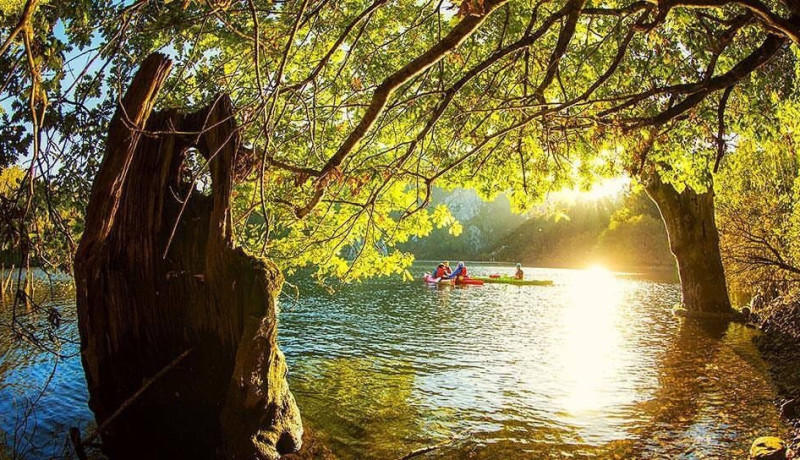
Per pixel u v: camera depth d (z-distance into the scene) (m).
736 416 8.98
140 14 4.91
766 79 6.94
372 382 11.60
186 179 7.82
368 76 7.75
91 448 7.62
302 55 7.23
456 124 6.91
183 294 7.36
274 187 9.16
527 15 7.32
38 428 8.64
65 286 7.55
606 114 5.51
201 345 7.27
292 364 13.35
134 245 7.17
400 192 9.20
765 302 19.86
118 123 6.04
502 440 8.16
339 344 16.06
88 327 6.94
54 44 3.50
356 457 7.47
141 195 7.15
